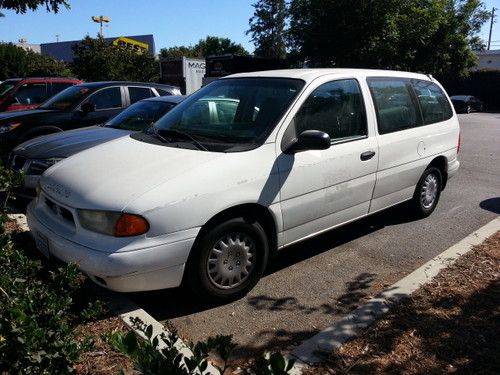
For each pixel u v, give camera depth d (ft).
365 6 62.13
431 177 19.80
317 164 14.05
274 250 13.73
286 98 14.12
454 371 9.80
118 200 11.14
